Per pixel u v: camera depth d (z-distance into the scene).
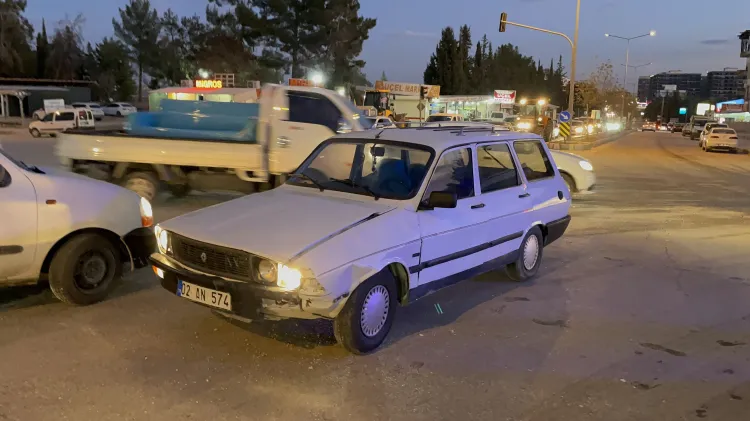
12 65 58.91
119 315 5.04
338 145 5.56
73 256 5.05
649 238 8.92
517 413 3.65
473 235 5.33
